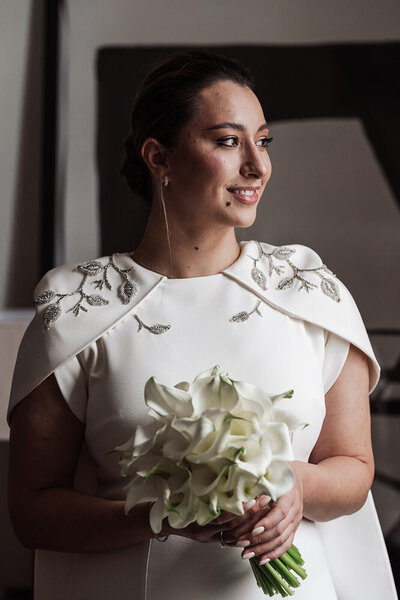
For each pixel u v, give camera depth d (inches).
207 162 67.1
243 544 57.6
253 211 68.7
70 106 136.2
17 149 135.9
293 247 76.2
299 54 134.0
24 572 139.9
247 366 67.7
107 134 135.4
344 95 133.4
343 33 134.3
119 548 67.7
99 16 136.8
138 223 134.3
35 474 69.2
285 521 58.0
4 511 140.3
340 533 73.7
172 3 136.1
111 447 68.1
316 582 66.0
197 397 55.9
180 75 69.4
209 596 64.4
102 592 67.2
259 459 53.5
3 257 134.8
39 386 70.1
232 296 70.6
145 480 55.5
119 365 68.2
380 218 131.9
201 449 54.0
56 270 75.5
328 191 132.4
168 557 65.6
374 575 73.2
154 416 56.3
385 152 132.3
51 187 135.0
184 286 71.2
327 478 65.5
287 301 71.1
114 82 135.8
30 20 137.2
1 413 123.4
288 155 133.0
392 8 134.5
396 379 130.3
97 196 135.0
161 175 70.5
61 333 70.0
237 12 135.3
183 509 53.9
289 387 67.6
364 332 72.9
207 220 69.4
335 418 70.7
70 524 66.3
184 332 68.9
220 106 67.6
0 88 136.5
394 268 131.3
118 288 72.2
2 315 133.6
